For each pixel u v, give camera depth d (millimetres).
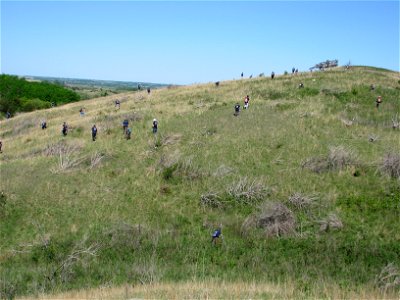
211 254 19672
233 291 13156
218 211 23297
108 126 37594
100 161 29078
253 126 34500
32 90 100625
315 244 19703
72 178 26938
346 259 18500
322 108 39156
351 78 50812
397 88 46812
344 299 12484
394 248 18906
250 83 53594
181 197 24625
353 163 26266
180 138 32469
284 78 54656
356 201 22578
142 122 37812
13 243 20938
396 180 24047
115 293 13867
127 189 25625
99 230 21734
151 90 62000
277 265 18312
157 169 27672
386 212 21547
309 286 14188
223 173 26484
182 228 22062
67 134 38156
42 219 22703
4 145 39219
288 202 22922
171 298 12352
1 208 23125
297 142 30688
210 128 34406
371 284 15188
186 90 55500
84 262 19000
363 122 35719
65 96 104875
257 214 22016
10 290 15227
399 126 34625
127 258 19516
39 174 27641
